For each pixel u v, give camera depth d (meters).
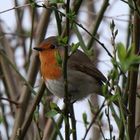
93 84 11.01
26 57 13.24
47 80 10.36
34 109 9.67
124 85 9.26
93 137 11.75
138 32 8.13
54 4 8.62
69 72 10.83
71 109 8.24
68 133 8.06
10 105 12.38
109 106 7.98
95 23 11.05
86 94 11.01
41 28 11.69
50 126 11.35
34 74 11.59
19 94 12.34
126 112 8.13
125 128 7.66
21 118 11.16
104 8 11.05
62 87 10.30
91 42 10.94
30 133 11.36
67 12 7.81
